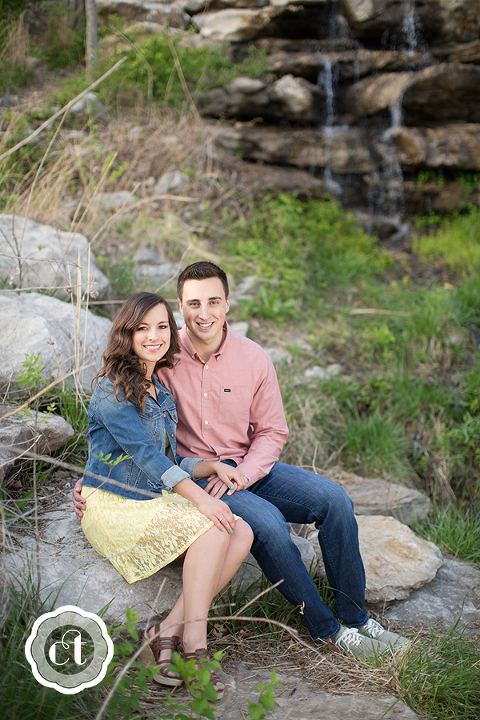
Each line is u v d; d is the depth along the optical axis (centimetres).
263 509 235
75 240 438
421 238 740
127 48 721
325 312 554
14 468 273
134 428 223
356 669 228
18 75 739
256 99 750
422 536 373
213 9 797
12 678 176
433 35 770
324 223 682
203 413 261
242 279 561
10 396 299
